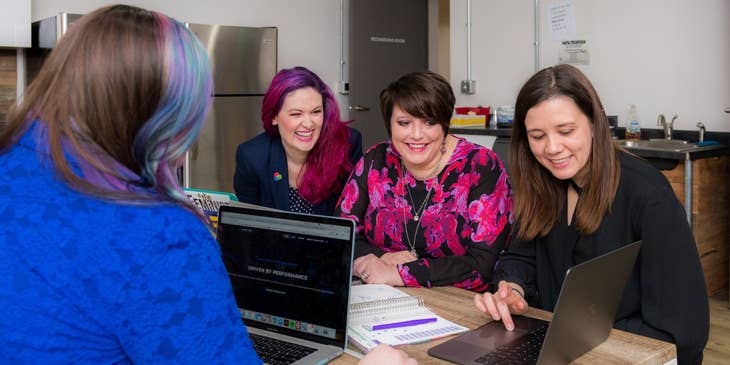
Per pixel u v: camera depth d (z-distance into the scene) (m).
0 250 0.79
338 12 6.38
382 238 2.10
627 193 1.57
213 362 0.81
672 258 1.50
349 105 6.29
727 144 4.09
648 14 4.45
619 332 1.43
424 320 1.52
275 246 1.48
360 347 1.37
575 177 1.67
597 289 1.24
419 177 2.04
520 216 1.76
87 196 0.80
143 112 0.83
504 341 1.38
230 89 5.01
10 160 0.83
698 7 4.19
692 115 4.29
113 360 0.82
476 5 5.55
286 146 2.34
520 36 5.23
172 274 0.80
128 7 0.87
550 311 1.76
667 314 1.50
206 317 0.81
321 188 2.34
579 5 4.82
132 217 0.80
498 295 1.53
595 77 4.79
